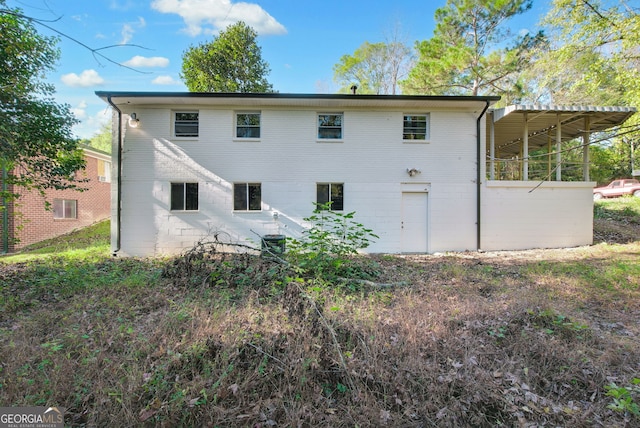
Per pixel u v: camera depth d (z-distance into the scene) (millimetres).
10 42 6469
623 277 6215
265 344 3254
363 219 10445
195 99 9758
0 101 6543
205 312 4152
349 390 2752
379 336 3479
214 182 10266
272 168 10359
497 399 2637
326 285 5297
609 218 14766
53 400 2578
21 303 4969
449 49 17828
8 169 7766
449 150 10539
